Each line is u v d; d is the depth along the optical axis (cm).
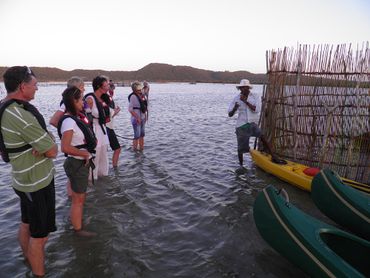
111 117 745
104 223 509
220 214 552
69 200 594
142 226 505
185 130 1427
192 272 399
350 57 675
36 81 330
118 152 778
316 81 722
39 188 336
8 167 830
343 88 691
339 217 490
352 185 598
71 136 427
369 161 686
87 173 461
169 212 557
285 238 381
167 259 423
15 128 312
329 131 709
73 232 480
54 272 389
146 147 1037
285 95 759
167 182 701
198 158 911
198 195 634
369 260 382
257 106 763
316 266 340
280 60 760
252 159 837
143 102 948
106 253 430
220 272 400
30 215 344
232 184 696
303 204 603
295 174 668
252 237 481
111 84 1114
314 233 379
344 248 401
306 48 727
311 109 734
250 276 395
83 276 384
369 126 681
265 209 415
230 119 1897
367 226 451
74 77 511
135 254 431
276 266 415
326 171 524
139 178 719
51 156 333
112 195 618
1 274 383
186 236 480
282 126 777
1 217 534
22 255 421
